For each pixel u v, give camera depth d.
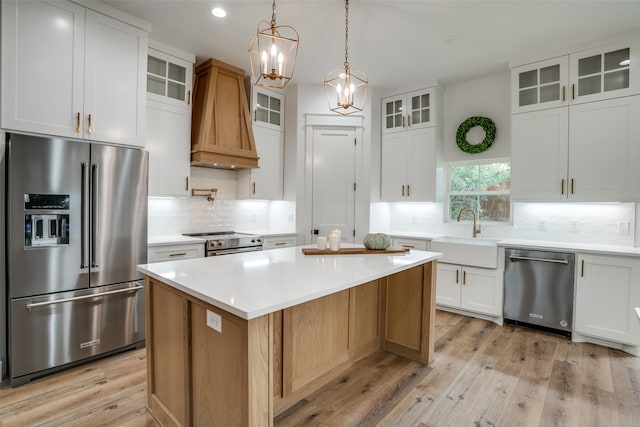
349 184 4.37
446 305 3.84
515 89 3.54
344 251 2.44
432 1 2.56
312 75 4.04
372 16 2.78
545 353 2.82
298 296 1.37
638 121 2.91
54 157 2.33
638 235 3.16
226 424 1.41
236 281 1.62
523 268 3.34
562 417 1.97
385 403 2.12
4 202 2.24
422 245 4.06
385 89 4.48
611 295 2.90
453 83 4.28
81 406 2.02
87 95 2.58
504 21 2.83
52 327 2.36
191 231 4.02
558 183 3.30
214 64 3.68
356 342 2.65
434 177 4.13
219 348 1.44
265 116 4.29
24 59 2.29
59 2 2.44
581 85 3.19
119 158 2.64
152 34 3.14
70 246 2.41
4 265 2.25
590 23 2.85
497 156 3.97
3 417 1.90
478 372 2.51
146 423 1.88
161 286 1.82
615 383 2.35
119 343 2.69
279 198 4.45
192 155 3.64
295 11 2.71
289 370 2.06
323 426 1.90
